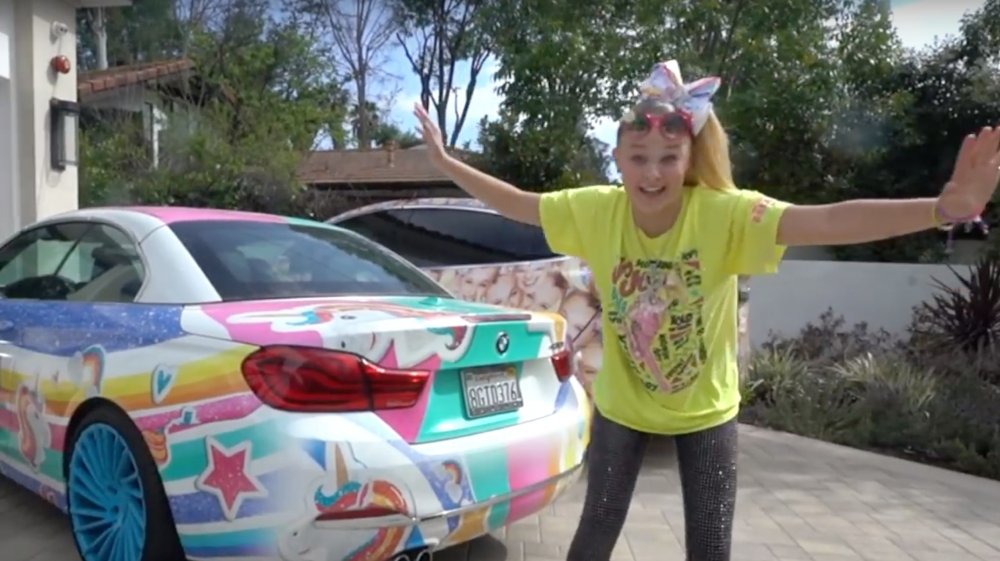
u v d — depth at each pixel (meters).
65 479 3.67
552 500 3.59
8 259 4.61
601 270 2.61
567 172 13.01
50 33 8.52
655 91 2.41
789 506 5.27
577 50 11.52
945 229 2.31
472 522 3.12
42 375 3.73
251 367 2.92
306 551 2.78
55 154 8.56
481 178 2.78
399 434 2.96
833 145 12.68
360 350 2.95
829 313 10.39
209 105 18.80
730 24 11.30
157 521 3.11
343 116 26.39
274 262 3.81
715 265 2.43
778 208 2.32
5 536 4.06
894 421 7.03
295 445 2.79
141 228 3.81
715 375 2.59
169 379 3.10
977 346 9.27
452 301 3.98
